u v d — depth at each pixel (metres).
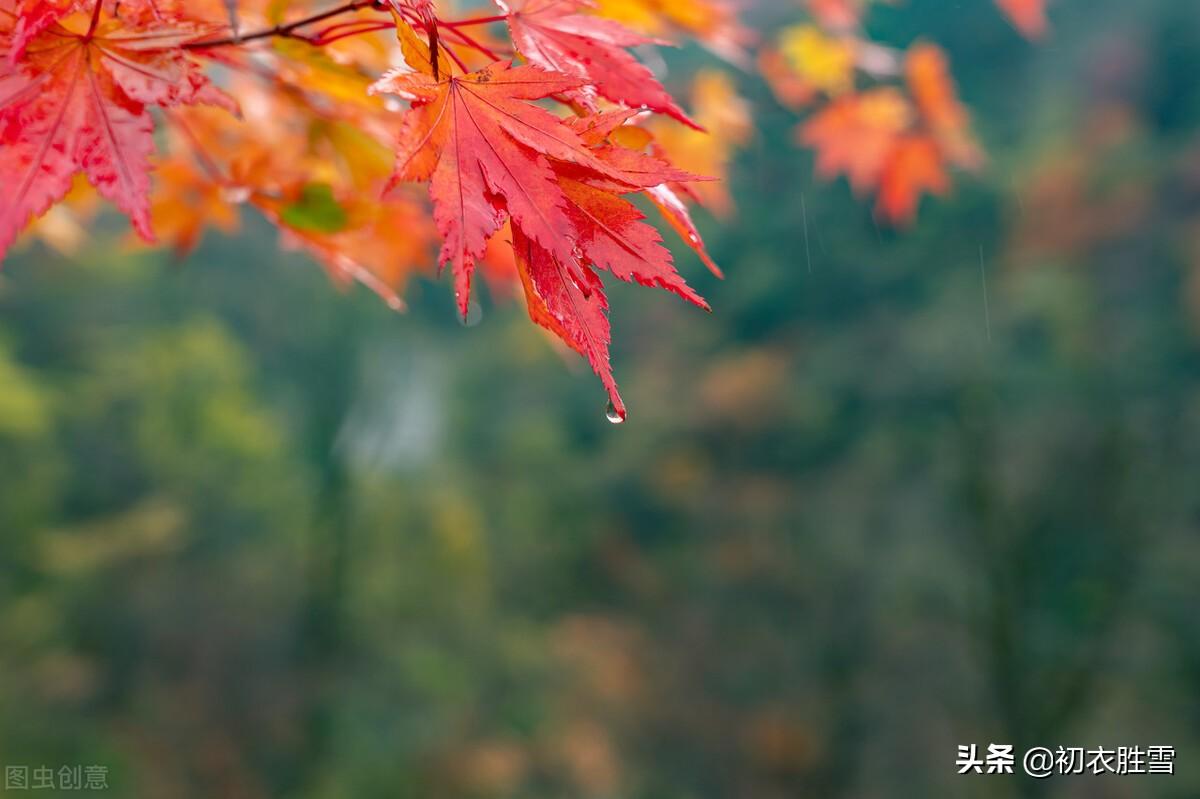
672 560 19.20
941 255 18.66
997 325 16.39
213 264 19.55
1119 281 15.83
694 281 23.91
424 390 25.20
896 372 18.05
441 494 21.09
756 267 22.48
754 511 18.53
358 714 16.58
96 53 0.79
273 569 17.77
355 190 1.43
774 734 14.98
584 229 0.77
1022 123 18.22
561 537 20.70
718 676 16.59
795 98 2.62
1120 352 14.69
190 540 17.05
